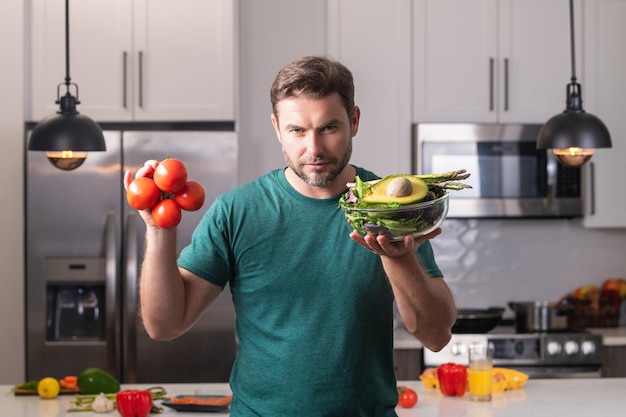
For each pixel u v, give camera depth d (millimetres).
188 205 1771
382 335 1946
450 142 4492
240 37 4793
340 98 1806
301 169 1821
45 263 4266
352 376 1902
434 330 1882
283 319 1920
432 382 3240
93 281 4266
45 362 4273
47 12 4363
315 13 4805
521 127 4512
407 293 1783
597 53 4582
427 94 4559
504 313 4945
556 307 4535
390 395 1982
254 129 4801
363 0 4535
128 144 4250
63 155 3266
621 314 4922
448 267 4941
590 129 3336
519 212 4543
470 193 4523
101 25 4379
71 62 4371
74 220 4254
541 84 4574
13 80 4316
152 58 4402
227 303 4281
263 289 1928
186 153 4270
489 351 3035
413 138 4543
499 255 4941
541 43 4570
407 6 4535
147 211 1772
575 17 4570
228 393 3109
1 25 4309
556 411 2871
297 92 1786
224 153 4285
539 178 4543
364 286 1903
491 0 4551
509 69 4566
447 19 4543
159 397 3098
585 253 4957
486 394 3012
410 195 1612
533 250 4953
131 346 4223
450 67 4555
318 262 1915
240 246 1946
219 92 4418
